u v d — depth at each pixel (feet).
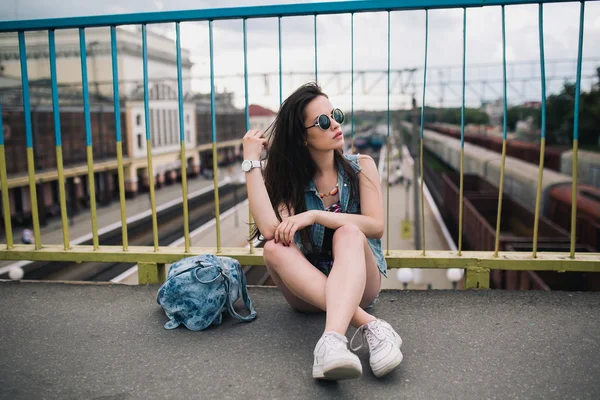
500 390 5.07
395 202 126.00
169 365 5.75
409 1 7.52
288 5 7.72
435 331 6.46
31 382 5.45
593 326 6.54
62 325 6.95
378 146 241.76
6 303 7.80
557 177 63.31
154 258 8.54
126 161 138.82
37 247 8.91
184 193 8.36
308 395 5.02
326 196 6.71
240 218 120.78
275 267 5.92
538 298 7.50
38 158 104.01
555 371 5.43
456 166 122.01
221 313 6.92
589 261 7.72
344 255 5.59
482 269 7.94
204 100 196.13
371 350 5.33
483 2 7.37
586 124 98.37
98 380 5.47
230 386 5.25
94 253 8.67
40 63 124.98
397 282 63.21
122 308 7.52
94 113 124.98
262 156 6.73
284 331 6.57
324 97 6.44
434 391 5.06
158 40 149.07
